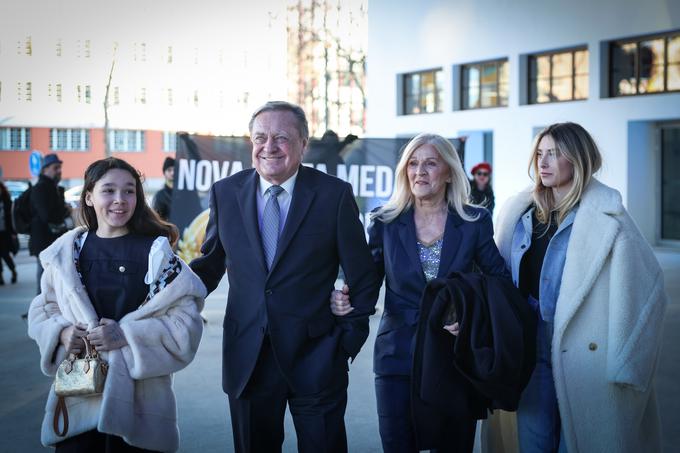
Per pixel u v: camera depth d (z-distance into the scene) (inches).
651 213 624.7
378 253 125.3
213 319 306.0
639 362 108.3
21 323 304.8
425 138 121.0
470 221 120.4
